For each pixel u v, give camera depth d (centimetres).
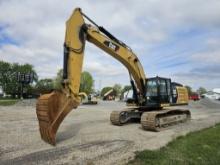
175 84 1449
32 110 2122
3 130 1054
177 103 1406
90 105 3288
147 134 1027
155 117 1103
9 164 610
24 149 743
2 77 7938
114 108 2602
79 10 958
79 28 949
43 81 7869
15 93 7831
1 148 752
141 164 609
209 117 1739
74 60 905
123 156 678
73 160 643
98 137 934
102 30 1091
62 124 1291
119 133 1031
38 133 984
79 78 907
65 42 898
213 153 704
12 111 2006
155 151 716
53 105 788
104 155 687
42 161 633
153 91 1307
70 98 844
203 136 950
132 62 1251
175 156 670
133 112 1334
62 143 824
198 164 604
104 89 9462
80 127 1188
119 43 1176
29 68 8206
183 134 1019
